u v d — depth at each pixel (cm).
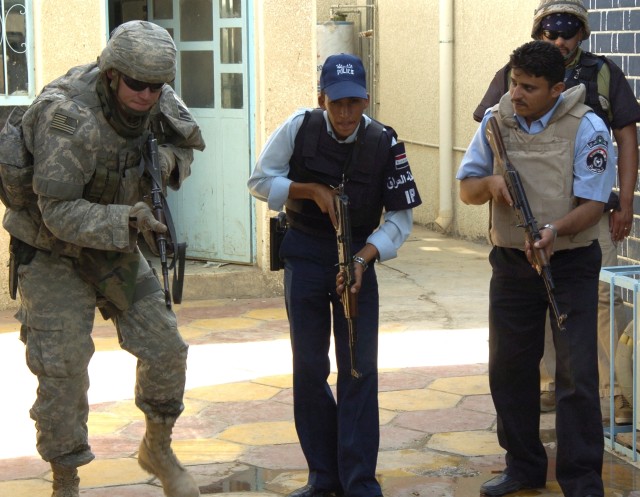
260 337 788
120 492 486
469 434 566
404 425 581
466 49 1237
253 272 929
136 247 421
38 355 408
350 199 446
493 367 478
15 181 398
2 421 596
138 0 1029
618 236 572
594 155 438
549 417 591
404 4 1411
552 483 494
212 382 670
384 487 492
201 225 965
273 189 448
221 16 929
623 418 562
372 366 456
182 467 447
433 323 834
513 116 450
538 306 464
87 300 416
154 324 422
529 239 432
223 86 935
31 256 411
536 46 434
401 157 448
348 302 433
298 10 911
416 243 1245
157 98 396
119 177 402
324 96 433
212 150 948
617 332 585
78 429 420
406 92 1419
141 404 432
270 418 598
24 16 843
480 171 470
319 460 470
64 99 392
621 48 670
